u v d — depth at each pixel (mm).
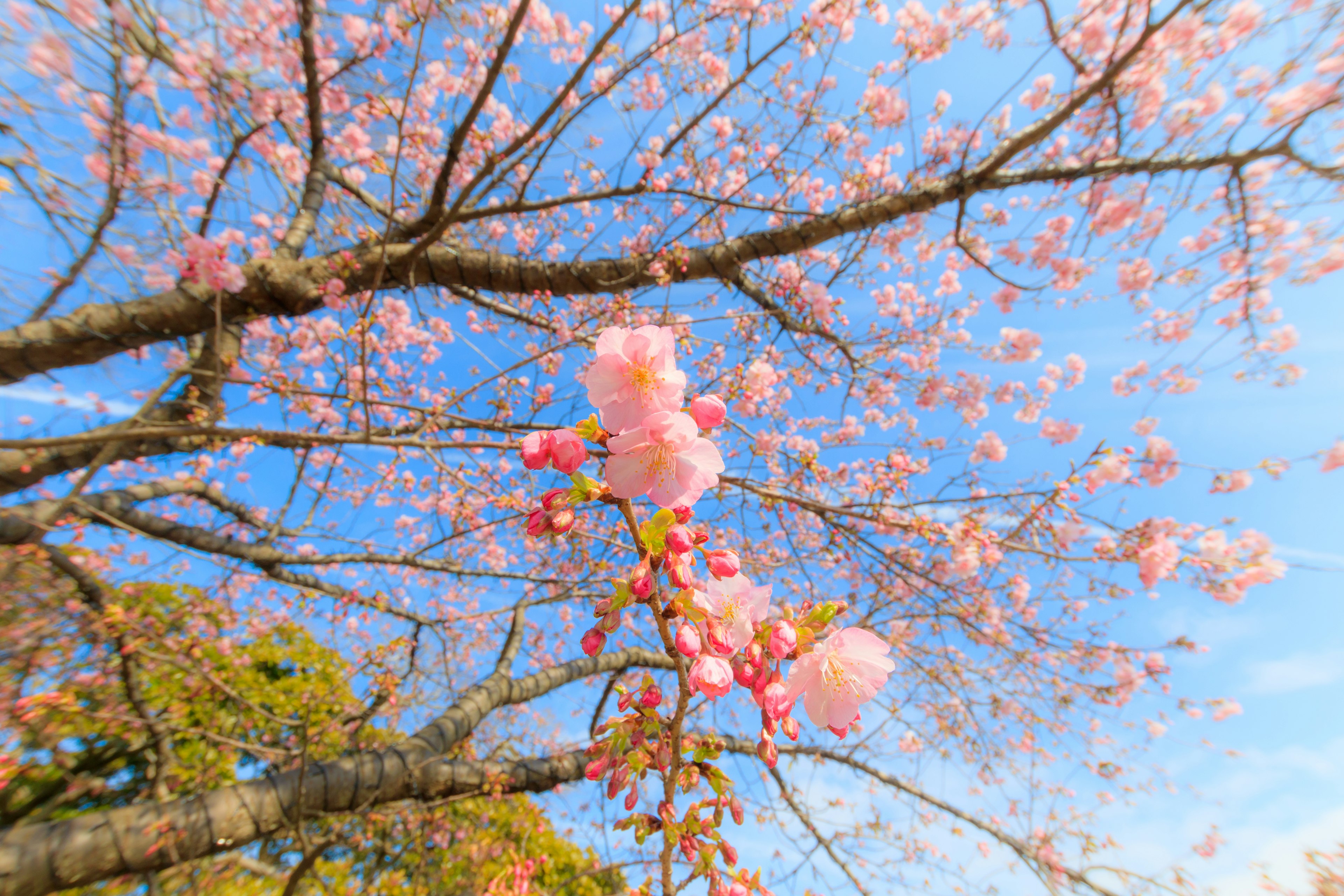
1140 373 5469
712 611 1276
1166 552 3820
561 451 1232
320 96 3928
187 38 3521
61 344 3635
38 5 2891
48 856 2852
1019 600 5652
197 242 3107
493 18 3951
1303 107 3791
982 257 5594
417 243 3754
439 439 4078
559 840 6375
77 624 3604
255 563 5102
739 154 5527
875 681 1420
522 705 7023
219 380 3086
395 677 4020
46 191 3152
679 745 1413
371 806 3869
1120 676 4914
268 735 5219
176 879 3795
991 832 5895
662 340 1394
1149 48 3965
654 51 3342
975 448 5461
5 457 3871
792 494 4652
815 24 4184
